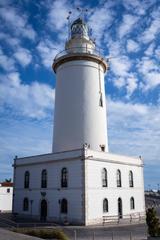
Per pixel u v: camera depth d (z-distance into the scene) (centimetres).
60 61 4500
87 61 4419
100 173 3794
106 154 3978
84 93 4275
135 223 3612
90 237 2622
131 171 4428
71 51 4544
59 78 4519
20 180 4409
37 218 3981
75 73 4369
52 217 3778
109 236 2680
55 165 3928
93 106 4259
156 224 2352
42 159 4125
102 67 4634
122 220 3850
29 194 4203
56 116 4403
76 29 4741
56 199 3794
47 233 2141
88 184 3559
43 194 3981
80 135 4103
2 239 1574
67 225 3406
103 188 3784
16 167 4531
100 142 4169
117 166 4141
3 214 4791
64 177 3772
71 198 3612
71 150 3762
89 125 4150
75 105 4238
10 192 5709
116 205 3966
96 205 3616
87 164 3606
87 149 3666
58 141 4247
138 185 4516
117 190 4034
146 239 2430
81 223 3419
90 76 4375
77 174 3619
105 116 4456
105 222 3612
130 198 4278
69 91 4328
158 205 7275
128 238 2573
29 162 4319
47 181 3981
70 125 4184
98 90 4391
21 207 4278
